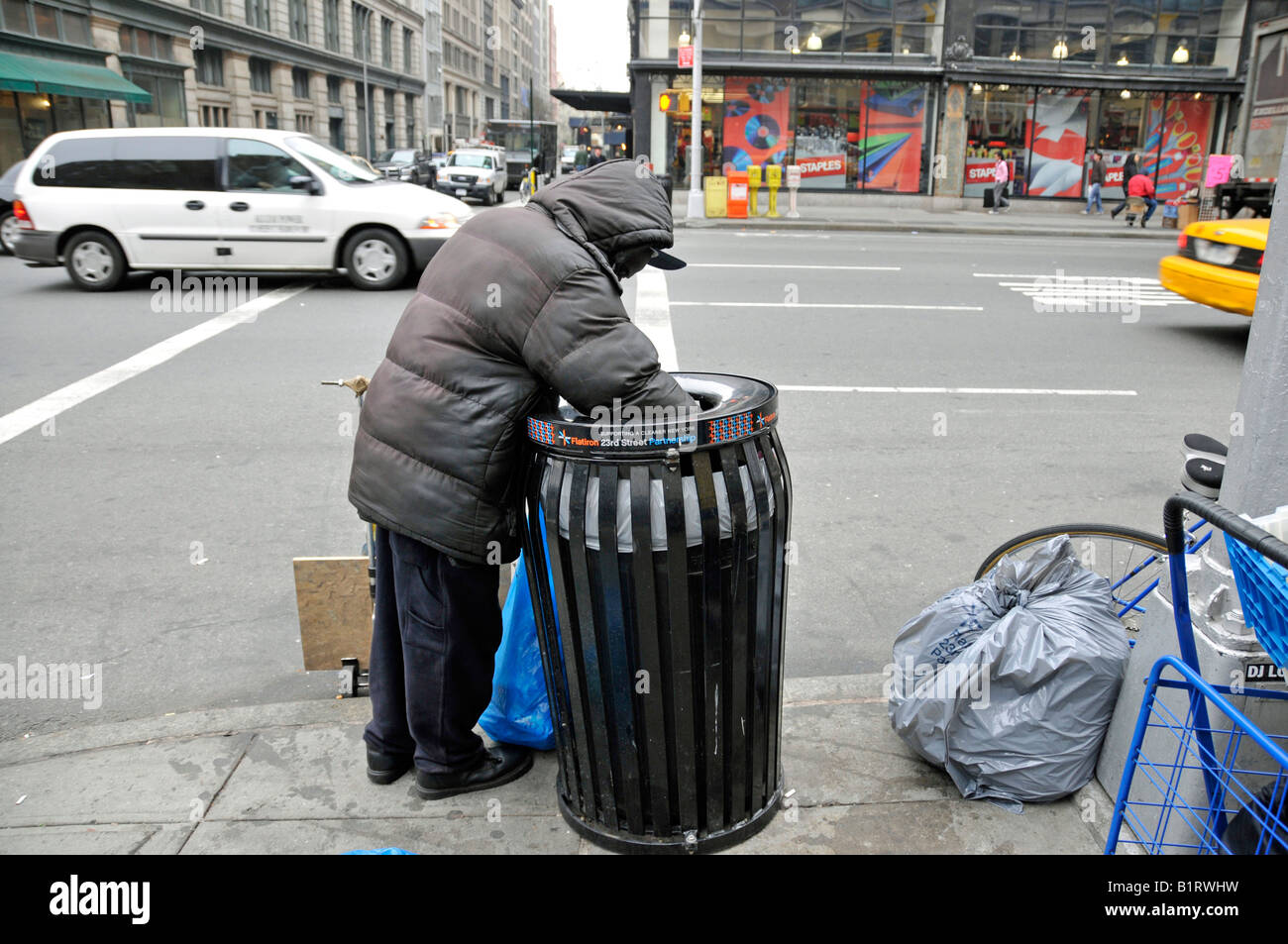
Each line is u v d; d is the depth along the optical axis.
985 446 6.12
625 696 2.29
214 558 4.51
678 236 18.44
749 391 2.41
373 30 56.44
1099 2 24.28
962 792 2.70
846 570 4.43
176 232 11.28
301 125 47.28
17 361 8.02
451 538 2.34
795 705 3.20
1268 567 1.75
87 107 28.42
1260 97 13.23
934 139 25.11
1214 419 6.74
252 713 3.17
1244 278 8.43
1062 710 2.63
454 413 2.29
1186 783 2.33
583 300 2.15
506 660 2.84
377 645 2.68
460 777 2.71
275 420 6.52
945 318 10.09
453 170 29.25
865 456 5.93
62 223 11.20
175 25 33.53
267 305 10.57
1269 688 2.24
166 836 2.56
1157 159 25.66
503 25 96.94
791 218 22.44
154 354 8.27
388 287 11.59
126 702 3.38
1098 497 5.27
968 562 4.51
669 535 2.12
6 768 2.86
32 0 26.11
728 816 2.48
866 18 24.39
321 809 2.67
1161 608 2.47
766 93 24.94
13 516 4.96
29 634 3.84
